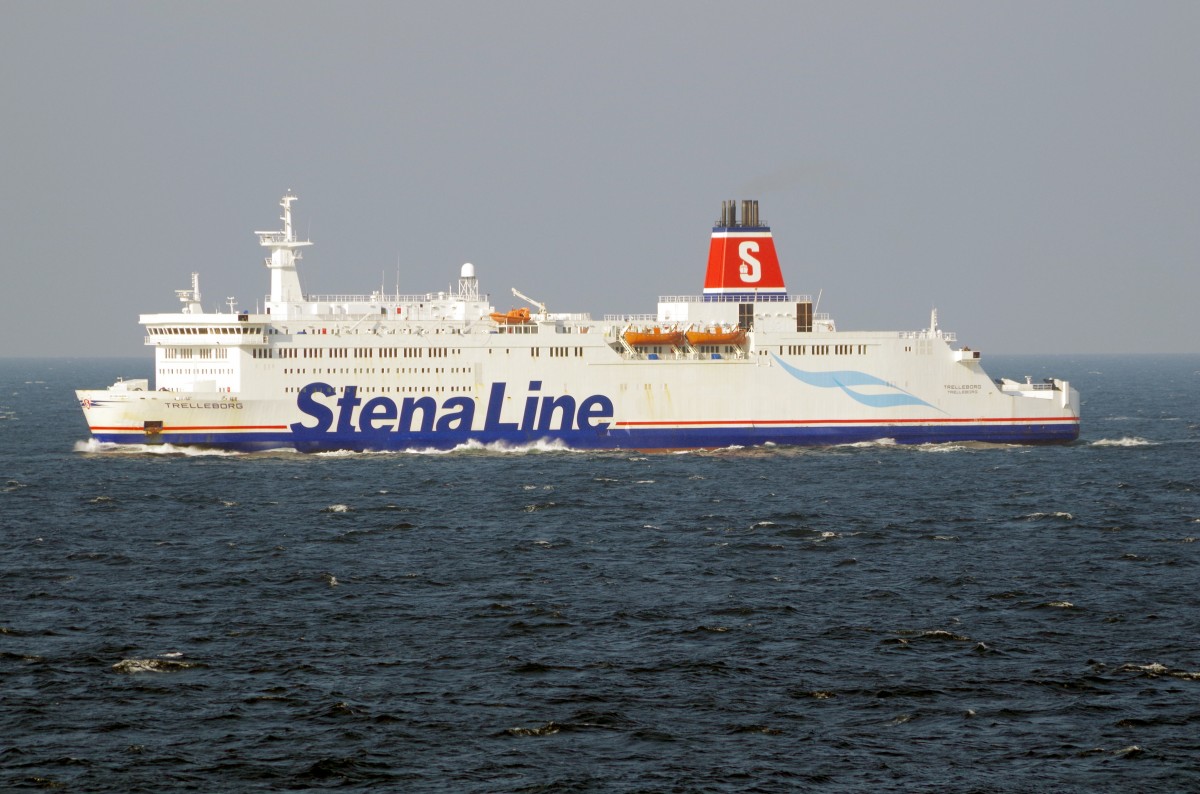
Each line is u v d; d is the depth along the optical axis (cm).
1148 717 14925
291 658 16900
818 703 15400
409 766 13725
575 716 14975
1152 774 13538
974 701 15438
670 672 16412
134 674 16250
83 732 14488
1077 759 13875
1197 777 13475
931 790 13212
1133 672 16338
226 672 16350
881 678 16188
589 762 13825
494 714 15038
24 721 14750
